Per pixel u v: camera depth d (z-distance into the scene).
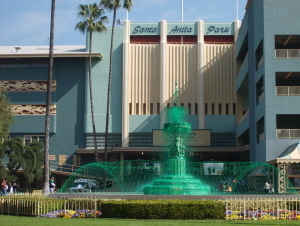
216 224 17.78
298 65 41.97
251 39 49.38
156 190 26.72
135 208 20.42
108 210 20.89
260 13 44.09
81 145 62.34
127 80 62.44
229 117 62.06
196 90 62.38
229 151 58.91
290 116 46.47
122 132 61.47
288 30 42.31
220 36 64.50
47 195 26.02
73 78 63.28
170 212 20.17
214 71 62.72
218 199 23.16
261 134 44.34
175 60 62.84
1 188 44.50
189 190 26.48
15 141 48.50
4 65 63.28
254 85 47.38
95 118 62.25
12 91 62.91
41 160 50.78
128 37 63.44
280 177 36.44
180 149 27.94
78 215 21.11
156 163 59.41
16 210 22.92
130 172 58.84
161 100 61.81
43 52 63.03
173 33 63.53
